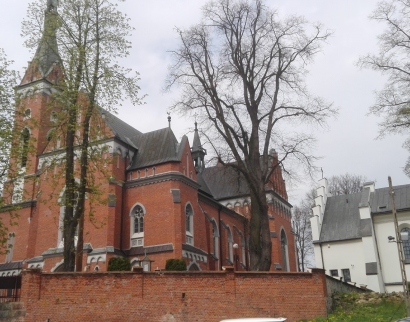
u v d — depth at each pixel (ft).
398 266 163.12
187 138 152.87
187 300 72.28
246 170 93.30
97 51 92.89
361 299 88.74
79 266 86.22
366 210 171.73
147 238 134.62
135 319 70.64
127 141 152.56
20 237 144.36
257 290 74.13
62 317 69.72
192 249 136.98
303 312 74.59
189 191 145.89
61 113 90.53
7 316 67.56
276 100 98.12
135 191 142.00
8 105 88.48
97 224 128.98
